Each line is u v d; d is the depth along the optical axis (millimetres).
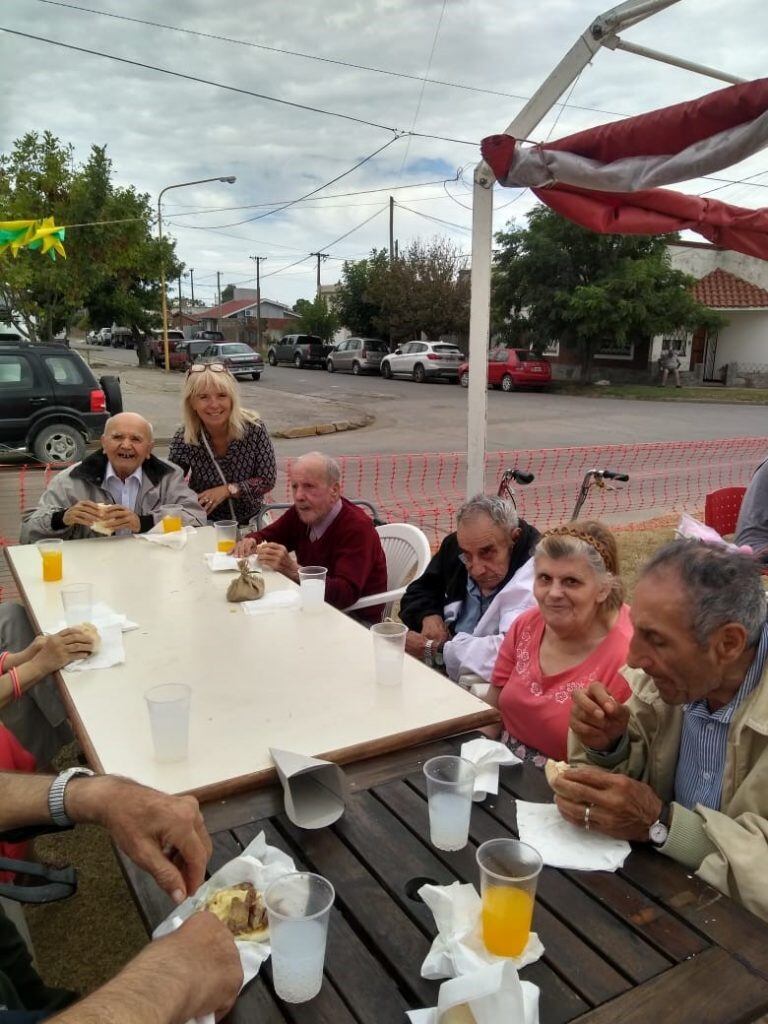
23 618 3213
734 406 19312
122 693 2072
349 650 2377
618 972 1219
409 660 2344
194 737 1840
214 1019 1106
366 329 35375
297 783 1709
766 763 1547
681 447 12578
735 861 1423
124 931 2418
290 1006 1159
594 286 22172
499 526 2949
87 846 2824
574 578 2135
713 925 1323
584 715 1717
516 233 24047
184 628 2564
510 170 3805
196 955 1097
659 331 22406
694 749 1699
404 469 10828
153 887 1425
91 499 3980
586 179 3615
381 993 1176
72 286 16312
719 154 3127
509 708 2350
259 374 27031
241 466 4531
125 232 16594
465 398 21172
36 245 5637
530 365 23203
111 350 51250
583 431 14695
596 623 2252
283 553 3293
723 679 1604
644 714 1812
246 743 1812
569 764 1890
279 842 1533
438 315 30016
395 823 1592
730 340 25484
